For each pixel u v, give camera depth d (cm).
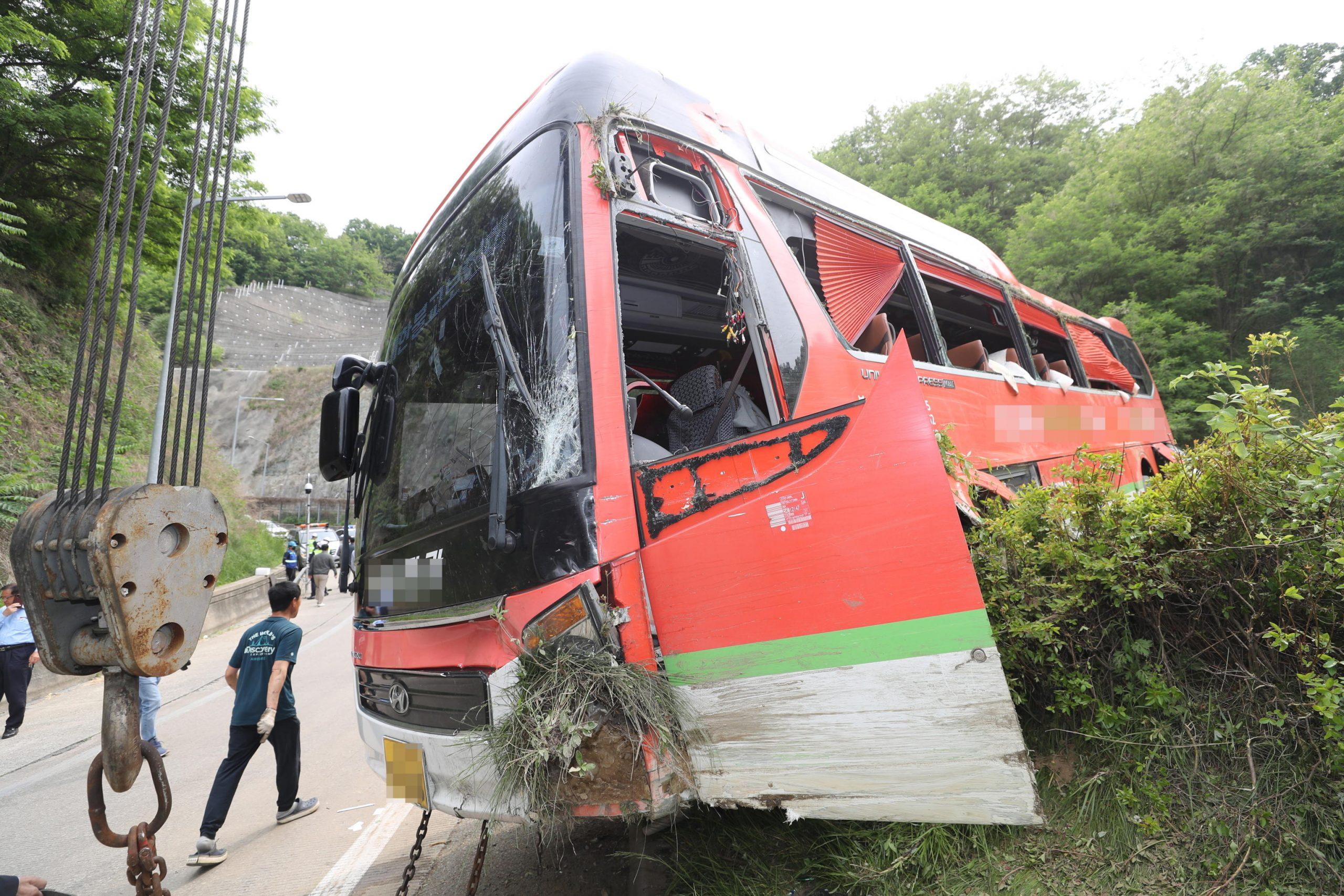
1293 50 2147
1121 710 263
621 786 220
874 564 230
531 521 245
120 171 197
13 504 1152
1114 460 306
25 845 489
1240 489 262
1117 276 1719
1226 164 1684
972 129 3009
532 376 262
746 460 248
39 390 1522
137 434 1752
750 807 237
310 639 1389
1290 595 235
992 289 606
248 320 9588
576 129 298
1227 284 1723
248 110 1616
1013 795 215
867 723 226
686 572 241
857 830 267
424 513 304
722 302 409
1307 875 219
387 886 379
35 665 998
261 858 433
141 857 186
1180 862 232
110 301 195
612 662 227
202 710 864
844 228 433
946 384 452
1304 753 237
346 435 365
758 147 395
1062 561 283
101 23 1430
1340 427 255
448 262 335
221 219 225
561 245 274
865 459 236
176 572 192
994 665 218
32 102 1416
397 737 295
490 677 244
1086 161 2269
